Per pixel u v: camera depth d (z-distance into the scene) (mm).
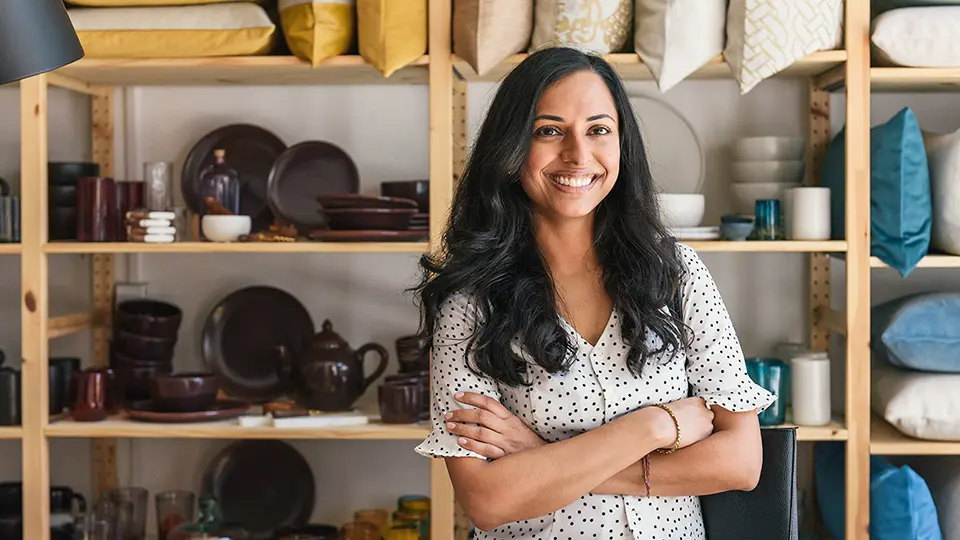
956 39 2439
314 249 2561
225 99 2992
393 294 3000
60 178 2732
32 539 2611
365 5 2504
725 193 2924
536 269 1803
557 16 2455
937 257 2488
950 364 2559
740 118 2918
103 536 2600
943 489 2631
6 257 3031
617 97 1804
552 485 1682
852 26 2475
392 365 3002
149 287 3006
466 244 1812
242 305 2951
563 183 1743
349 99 2980
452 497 2584
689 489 1749
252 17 2545
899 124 2486
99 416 2662
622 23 2484
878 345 2689
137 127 3002
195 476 3021
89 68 2615
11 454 3041
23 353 2602
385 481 3008
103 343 3010
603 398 1773
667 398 1796
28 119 2596
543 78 1738
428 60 2547
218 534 2547
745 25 2408
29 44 1660
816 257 2893
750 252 2943
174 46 2551
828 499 2668
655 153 2908
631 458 1690
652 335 1792
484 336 1770
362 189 2986
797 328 2938
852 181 2484
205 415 2648
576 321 1820
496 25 2443
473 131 2930
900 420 2525
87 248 2592
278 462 2951
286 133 2986
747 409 1781
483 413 1744
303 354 2711
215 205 2711
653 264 1790
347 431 2582
